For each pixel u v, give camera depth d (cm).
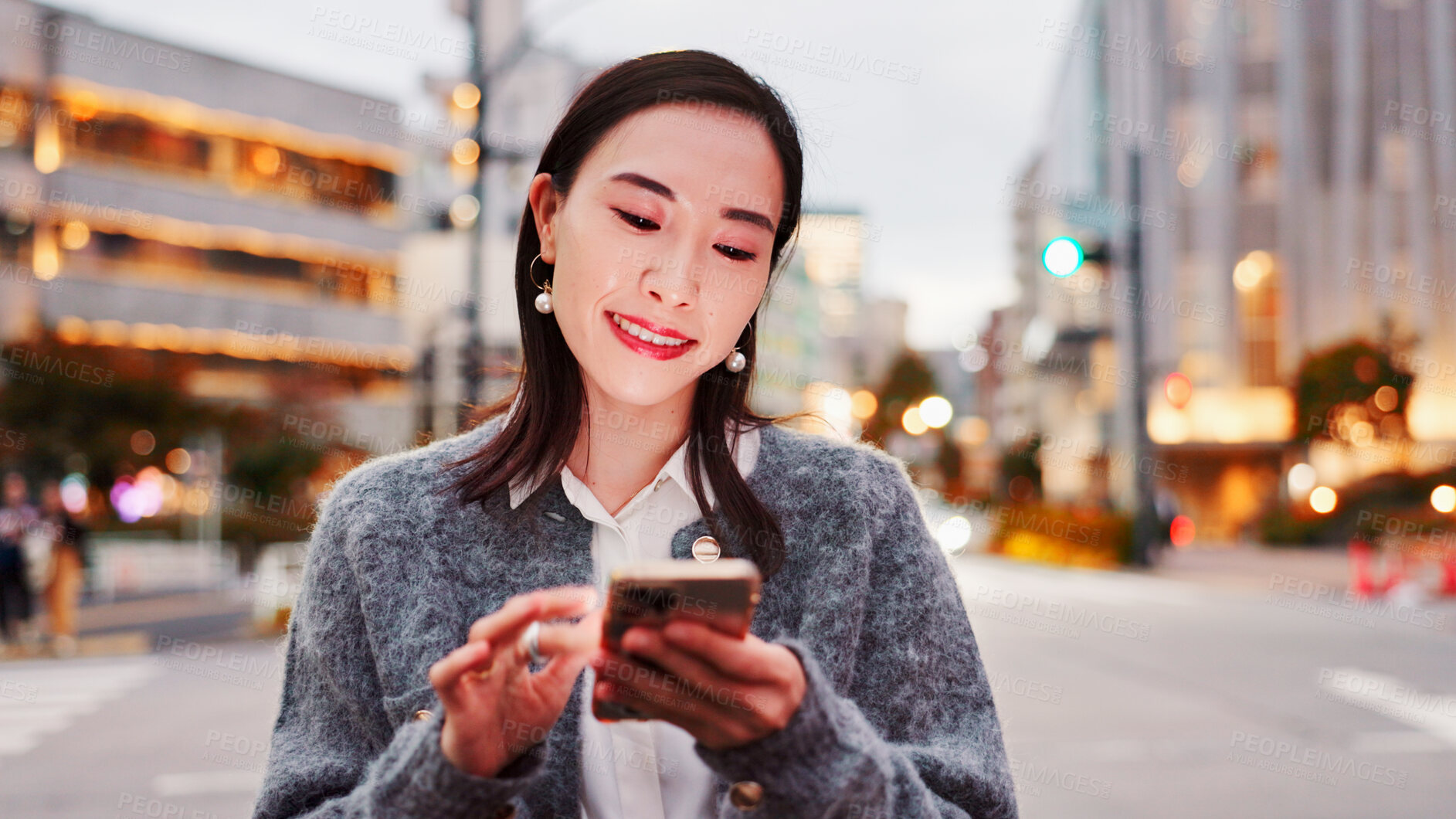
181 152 3020
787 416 141
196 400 2656
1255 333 3000
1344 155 2994
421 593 120
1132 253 1916
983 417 5712
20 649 1194
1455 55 2955
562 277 119
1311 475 2927
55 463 2488
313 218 3184
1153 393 2988
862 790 89
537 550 123
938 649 128
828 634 121
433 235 3244
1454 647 1049
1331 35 3016
